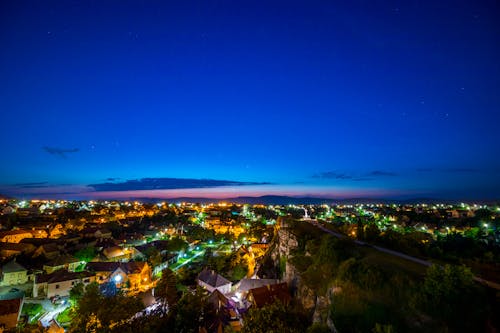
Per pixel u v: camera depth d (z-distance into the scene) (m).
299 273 51.56
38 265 89.06
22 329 43.97
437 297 25.00
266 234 145.62
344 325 28.06
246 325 29.67
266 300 49.34
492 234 119.19
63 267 84.94
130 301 41.94
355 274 32.69
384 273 31.48
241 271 79.81
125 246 128.38
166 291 58.47
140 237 147.38
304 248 61.06
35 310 58.41
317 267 47.09
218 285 67.12
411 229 158.88
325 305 35.38
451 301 24.42
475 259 50.44
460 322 23.36
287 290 52.28
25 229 134.38
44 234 135.38
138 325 38.00
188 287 72.06
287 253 67.38
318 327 27.34
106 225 170.50
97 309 39.41
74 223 168.50
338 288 32.81
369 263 35.09
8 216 165.50
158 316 42.19
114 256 103.25
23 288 72.88
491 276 33.69
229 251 125.19
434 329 23.67
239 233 156.00
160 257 97.38
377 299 28.81
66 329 50.47
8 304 51.31
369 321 26.88
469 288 24.98
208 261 95.06
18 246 100.69
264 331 27.97
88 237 135.75
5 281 74.44
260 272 74.06
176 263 107.00
